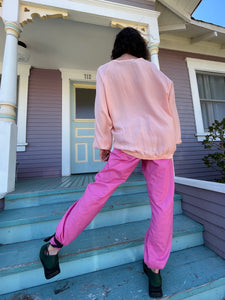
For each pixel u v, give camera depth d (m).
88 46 2.57
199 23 2.72
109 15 1.91
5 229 1.14
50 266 0.80
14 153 1.53
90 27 2.22
